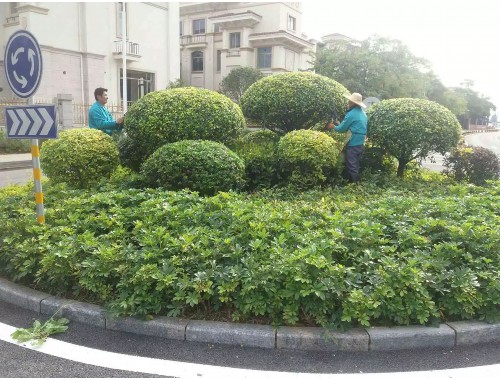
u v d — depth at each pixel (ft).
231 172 19.11
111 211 15.67
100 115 24.45
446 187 22.15
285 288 11.23
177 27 90.22
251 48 111.65
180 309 11.26
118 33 78.79
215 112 21.59
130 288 11.53
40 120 14.17
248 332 10.61
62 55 70.18
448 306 11.19
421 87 82.94
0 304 12.80
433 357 10.21
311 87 24.53
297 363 9.91
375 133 24.21
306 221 14.60
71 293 12.60
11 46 14.47
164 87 89.04
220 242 12.81
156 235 13.03
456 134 23.84
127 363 9.80
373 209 16.15
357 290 10.95
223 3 115.96
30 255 13.17
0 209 17.04
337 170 22.43
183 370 9.55
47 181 22.91
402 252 12.78
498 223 14.69
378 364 9.89
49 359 9.92
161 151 19.42
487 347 10.71
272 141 25.66
